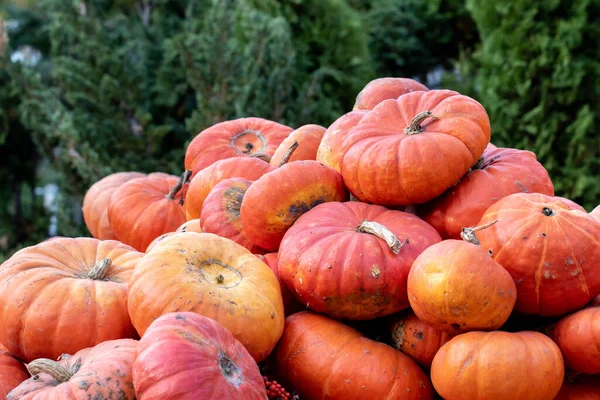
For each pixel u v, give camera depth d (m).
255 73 4.03
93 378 1.48
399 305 1.63
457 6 6.47
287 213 1.77
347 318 1.67
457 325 1.52
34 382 1.50
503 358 1.47
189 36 3.99
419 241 1.64
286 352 1.64
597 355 1.50
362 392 1.58
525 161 1.81
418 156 1.69
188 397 1.39
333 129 1.96
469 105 1.78
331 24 4.57
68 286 1.69
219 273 1.66
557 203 1.63
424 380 1.62
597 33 3.70
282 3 4.54
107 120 4.03
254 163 2.04
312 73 4.55
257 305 1.60
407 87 2.12
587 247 1.56
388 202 1.75
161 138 4.22
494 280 1.50
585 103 3.77
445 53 6.84
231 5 4.60
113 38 4.31
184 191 2.32
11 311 1.66
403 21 6.43
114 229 2.31
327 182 1.79
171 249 1.65
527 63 3.87
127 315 1.70
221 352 1.46
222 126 2.38
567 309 1.58
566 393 1.59
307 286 1.63
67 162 4.02
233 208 1.90
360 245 1.63
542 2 3.78
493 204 1.68
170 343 1.42
